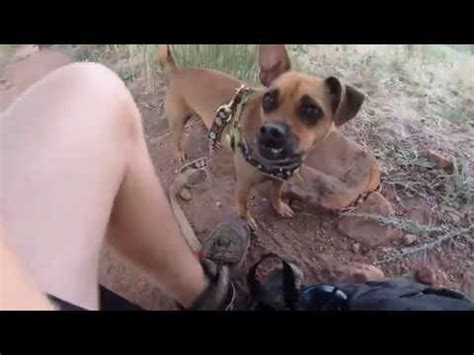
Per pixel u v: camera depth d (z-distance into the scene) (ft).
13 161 1.43
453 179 2.22
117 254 1.77
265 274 2.05
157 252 1.70
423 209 2.16
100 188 1.46
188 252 1.77
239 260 2.06
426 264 2.05
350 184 2.16
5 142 1.48
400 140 2.34
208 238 2.11
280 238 2.12
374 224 2.12
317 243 2.11
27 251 1.29
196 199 2.22
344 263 2.06
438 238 2.09
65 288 1.30
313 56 2.58
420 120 2.41
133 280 2.06
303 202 2.18
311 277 2.04
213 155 2.33
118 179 1.53
